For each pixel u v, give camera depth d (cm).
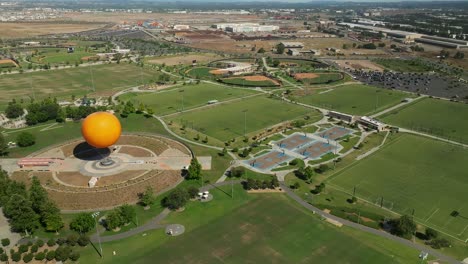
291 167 17538
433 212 13975
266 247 11800
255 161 18075
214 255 11412
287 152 19238
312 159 18438
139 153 18350
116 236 12350
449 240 12356
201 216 13450
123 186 15138
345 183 16088
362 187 15738
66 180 15650
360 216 13562
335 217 13500
